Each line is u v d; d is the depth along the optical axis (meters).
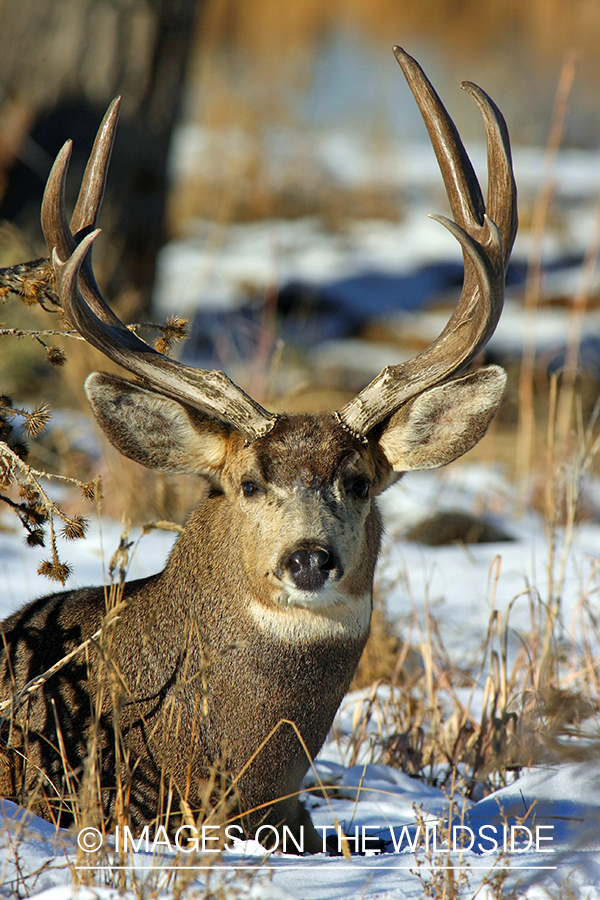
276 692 9.85
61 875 7.76
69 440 20.45
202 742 9.73
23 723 9.75
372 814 10.82
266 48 65.44
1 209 26.09
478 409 10.66
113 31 26.73
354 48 71.94
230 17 65.81
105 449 18.78
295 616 9.84
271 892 7.26
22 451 10.62
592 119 67.44
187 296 37.62
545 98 67.50
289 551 9.54
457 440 10.74
